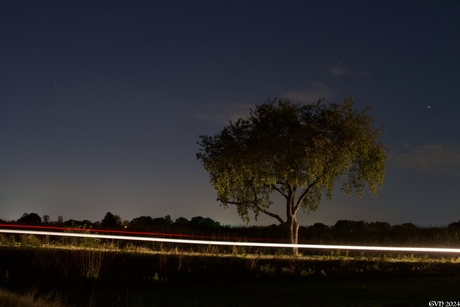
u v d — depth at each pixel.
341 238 31.30
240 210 24.55
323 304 13.80
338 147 23.42
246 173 23.86
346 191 24.53
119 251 20.02
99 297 15.73
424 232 32.84
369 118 24.66
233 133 24.69
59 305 13.22
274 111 24.25
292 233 24.55
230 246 25.11
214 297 15.20
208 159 24.69
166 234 30.64
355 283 17.12
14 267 17.88
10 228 28.20
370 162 24.45
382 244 29.31
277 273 19.05
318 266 19.91
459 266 20.30
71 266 18.33
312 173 23.00
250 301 14.45
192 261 19.67
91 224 35.34
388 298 14.27
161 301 14.82
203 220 39.97
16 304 11.96
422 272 19.30
